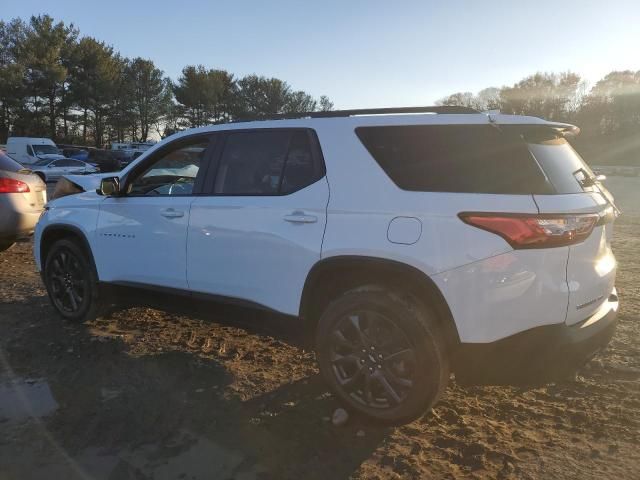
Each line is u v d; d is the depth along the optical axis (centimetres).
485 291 276
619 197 2053
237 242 358
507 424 328
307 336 342
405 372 298
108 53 5809
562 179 299
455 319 284
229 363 414
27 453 297
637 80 7588
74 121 5897
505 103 8038
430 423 329
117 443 306
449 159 300
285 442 307
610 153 7419
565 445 304
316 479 274
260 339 466
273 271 343
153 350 438
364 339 308
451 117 309
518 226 272
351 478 275
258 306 355
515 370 284
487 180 288
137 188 454
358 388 318
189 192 412
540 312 276
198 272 383
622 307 543
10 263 746
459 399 361
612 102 7631
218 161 388
